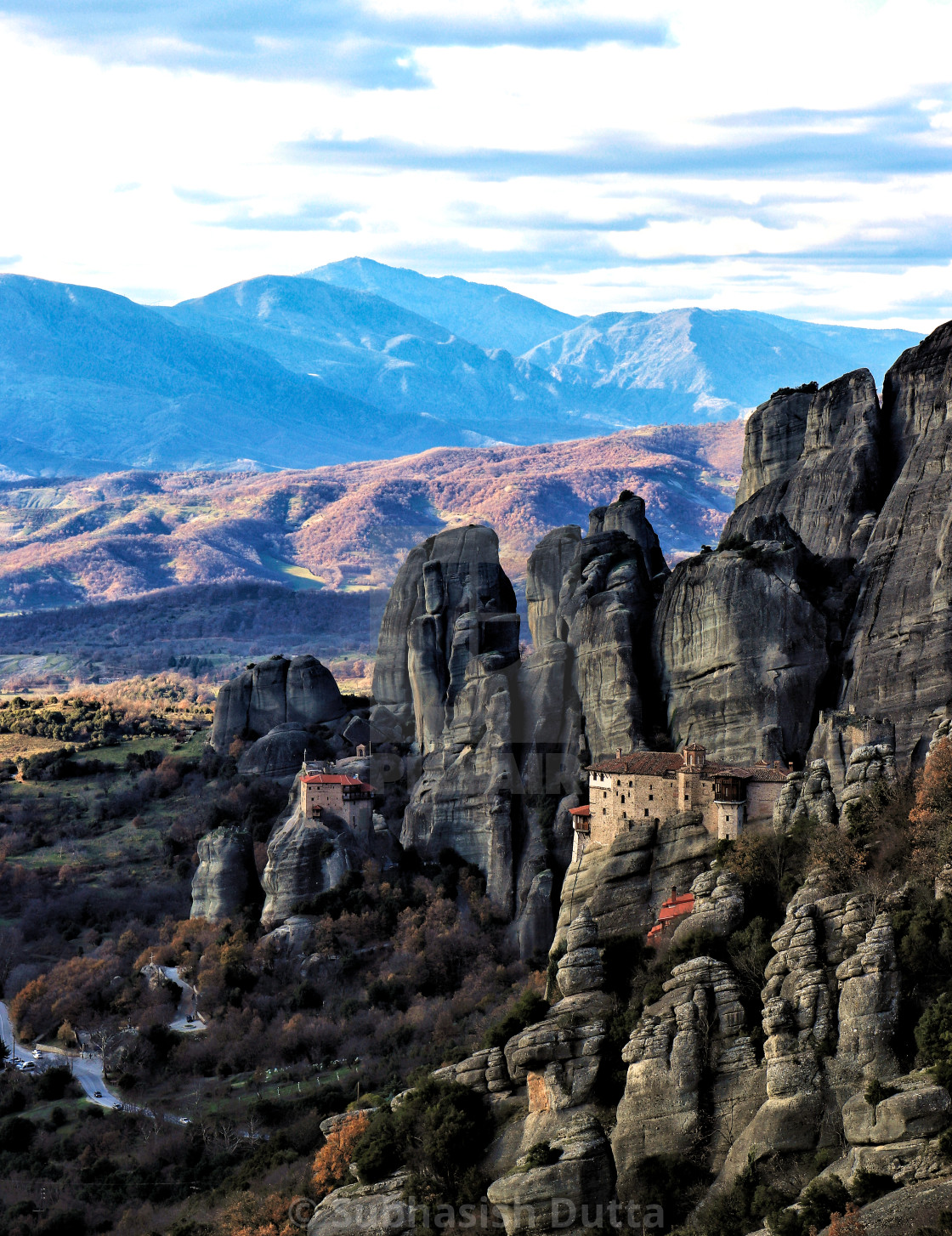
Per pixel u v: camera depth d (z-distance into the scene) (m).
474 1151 82.69
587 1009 86.06
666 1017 77.38
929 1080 64.81
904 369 135.75
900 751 108.06
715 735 129.88
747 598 128.12
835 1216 61.38
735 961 80.88
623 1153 75.50
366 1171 85.38
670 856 104.38
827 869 84.62
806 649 125.31
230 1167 108.56
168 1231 96.06
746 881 88.94
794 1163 68.88
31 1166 115.81
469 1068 88.31
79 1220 103.56
